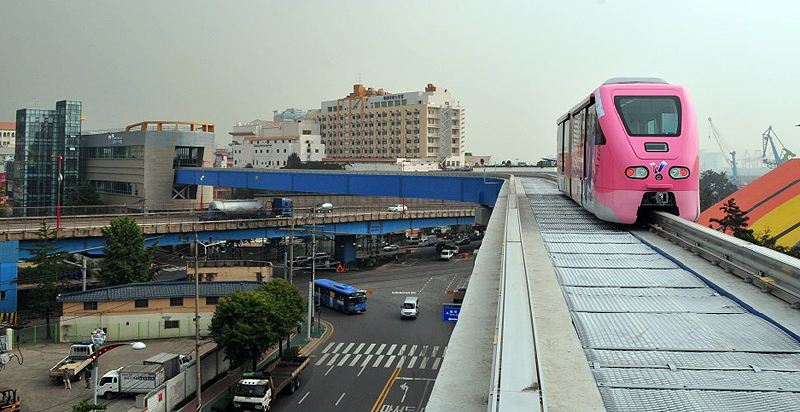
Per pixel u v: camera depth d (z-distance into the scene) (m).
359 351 39.19
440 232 103.88
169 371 32.41
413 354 38.47
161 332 41.62
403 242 92.31
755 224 50.53
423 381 33.41
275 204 68.62
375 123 134.38
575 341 6.80
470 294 9.20
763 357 6.71
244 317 32.72
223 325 32.75
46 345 39.91
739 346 7.09
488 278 10.35
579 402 5.08
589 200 18.23
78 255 55.44
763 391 5.71
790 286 8.78
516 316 6.53
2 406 27.69
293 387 31.92
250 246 82.00
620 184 15.60
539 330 7.23
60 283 45.28
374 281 62.00
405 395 31.19
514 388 4.64
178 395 30.20
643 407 5.38
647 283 10.37
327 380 33.66
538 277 10.31
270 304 33.97
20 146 94.56
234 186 80.38
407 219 73.75
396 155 130.88
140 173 88.81
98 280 50.28
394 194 58.47
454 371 5.98
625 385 5.92
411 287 59.00
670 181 15.30
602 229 16.45
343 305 49.47
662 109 16.05
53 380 32.84
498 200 24.16
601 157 16.38
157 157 88.12
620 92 16.47
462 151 132.75
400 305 51.97
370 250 77.31
